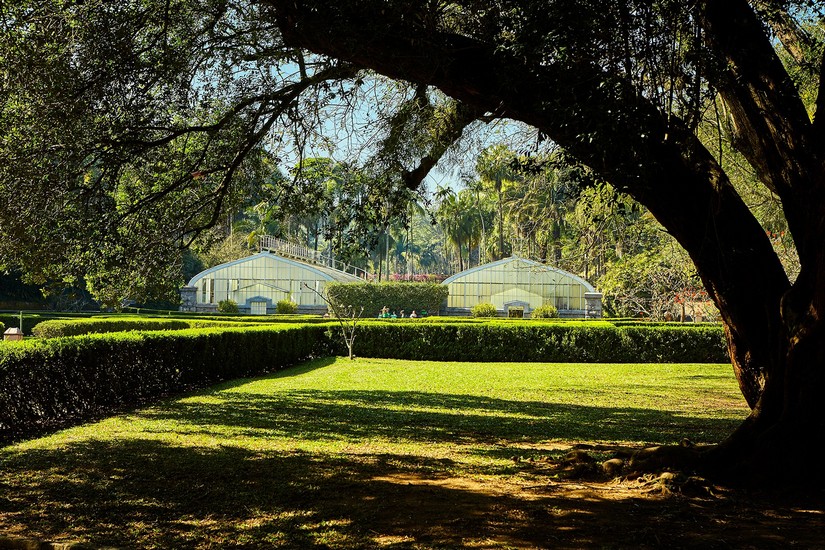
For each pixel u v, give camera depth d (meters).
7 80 6.99
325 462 6.59
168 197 8.89
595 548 4.05
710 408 11.67
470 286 42.47
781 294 5.47
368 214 8.87
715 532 4.34
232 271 43.72
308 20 5.39
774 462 5.23
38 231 7.76
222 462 6.52
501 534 4.33
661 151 5.28
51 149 7.37
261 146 9.03
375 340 23.39
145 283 8.67
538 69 4.83
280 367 19.42
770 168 5.55
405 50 5.37
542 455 7.05
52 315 31.80
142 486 5.60
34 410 8.88
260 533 4.41
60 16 6.83
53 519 4.73
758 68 5.38
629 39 4.53
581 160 5.23
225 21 7.81
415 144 8.82
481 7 5.50
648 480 5.55
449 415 10.22
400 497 5.27
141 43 7.47
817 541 4.16
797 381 5.11
